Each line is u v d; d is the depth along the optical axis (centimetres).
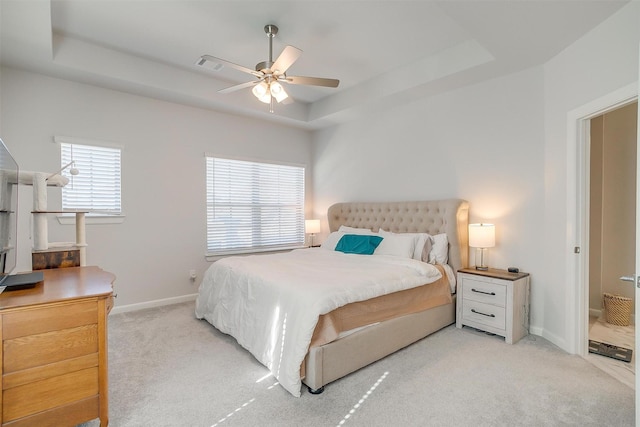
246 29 289
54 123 337
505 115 333
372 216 455
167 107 412
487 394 209
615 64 223
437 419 185
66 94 343
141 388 218
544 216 303
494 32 247
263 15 267
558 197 285
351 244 400
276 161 523
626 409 193
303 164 562
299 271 288
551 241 293
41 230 239
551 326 294
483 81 349
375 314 254
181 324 339
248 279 279
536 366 246
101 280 201
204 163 445
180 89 378
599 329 324
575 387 217
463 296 327
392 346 264
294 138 550
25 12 225
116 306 376
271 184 525
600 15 224
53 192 340
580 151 262
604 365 248
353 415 189
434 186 398
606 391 212
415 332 288
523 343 290
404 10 260
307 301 218
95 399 172
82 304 169
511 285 288
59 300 161
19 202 319
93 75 330
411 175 423
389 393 211
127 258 384
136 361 256
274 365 225
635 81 208
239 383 225
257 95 288
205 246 448
